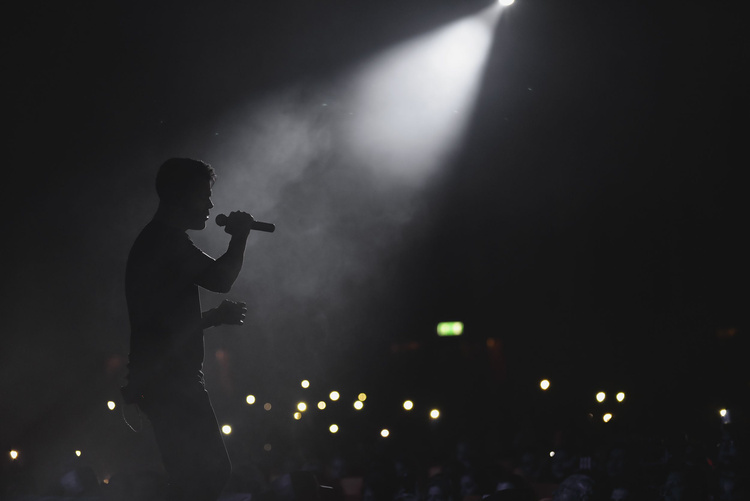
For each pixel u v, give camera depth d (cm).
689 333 1399
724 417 873
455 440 1075
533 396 1341
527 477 766
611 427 1040
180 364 250
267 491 455
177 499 252
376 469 661
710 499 536
